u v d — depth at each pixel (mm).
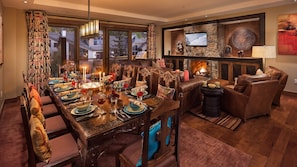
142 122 1731
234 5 5129
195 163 2037
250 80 3146
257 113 3320
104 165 2004
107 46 6828
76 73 3746
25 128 1294
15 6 4418
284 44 4805
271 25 4988
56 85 2975
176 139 1466
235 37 6113
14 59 4633
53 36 5617
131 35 7453
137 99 2207
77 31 6020
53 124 2100
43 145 1328
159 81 3346
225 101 3633
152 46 7777
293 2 4480
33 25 4758
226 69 6105
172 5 5121
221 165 2010
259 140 2564
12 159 2121
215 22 6168
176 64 7773
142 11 5820
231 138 2629
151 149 1305
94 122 1586
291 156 2168
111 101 2051
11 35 4539
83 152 1508
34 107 1614
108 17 6027
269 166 1989
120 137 2594
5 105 4254
